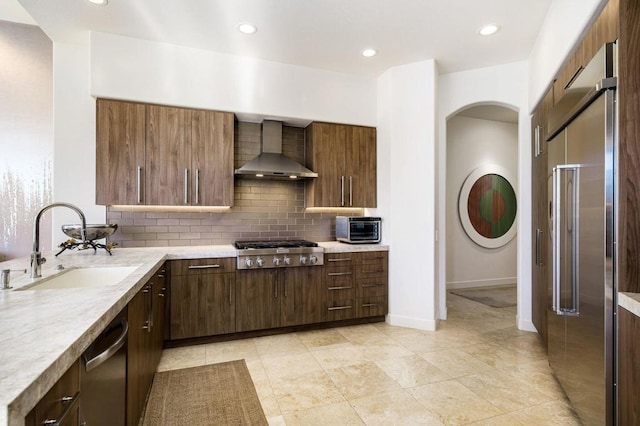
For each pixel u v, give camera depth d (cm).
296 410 208
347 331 350
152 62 307
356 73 383
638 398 142
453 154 551
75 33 294
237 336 326
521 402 217
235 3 251
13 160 350
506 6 259
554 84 264
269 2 250
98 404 117
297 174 357
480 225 567
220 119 331
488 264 577
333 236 421
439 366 268
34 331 96
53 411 82
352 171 386
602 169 164
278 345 311
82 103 312
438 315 377
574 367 196
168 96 312
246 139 381
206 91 324
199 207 362
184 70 317
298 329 349
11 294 141
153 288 229
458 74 386
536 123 325
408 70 363
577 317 191
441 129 394
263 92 345
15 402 61
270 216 393
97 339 116
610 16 169
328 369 262
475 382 243
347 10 261
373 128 395
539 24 285
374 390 231
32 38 357
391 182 375
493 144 577
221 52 329
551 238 238
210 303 310
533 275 337
